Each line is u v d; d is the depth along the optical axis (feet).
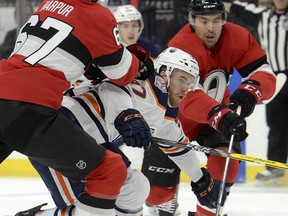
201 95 29.81
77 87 26.37
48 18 24.25
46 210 25.94
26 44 24.17
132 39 45.03
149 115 26.66
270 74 32.86
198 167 28.99
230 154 26.94
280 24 49.34
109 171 23.95
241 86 31.94
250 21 50.98
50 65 23.52
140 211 27.22
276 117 48.01
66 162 23.58
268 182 47.29
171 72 27.09
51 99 23.26
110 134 25.58
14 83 23.20
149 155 32.81
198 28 31.12
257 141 49.16
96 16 23.93
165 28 52.65
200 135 33.30
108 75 24.61
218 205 28.27
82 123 24.97
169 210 35.14
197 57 30.83
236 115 28.40
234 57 32.40
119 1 52.70
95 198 24.06
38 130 23.06
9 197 42.75
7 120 23.06
